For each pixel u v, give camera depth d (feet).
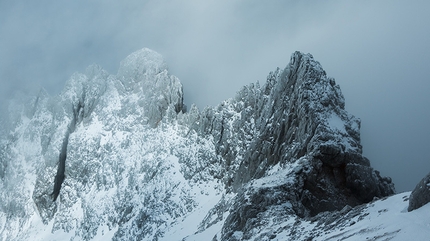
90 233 588.91
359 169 344.69
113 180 638.53
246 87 547.49
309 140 371.97
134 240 506.07
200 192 515.50
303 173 348.59
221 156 524.93
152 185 561.02
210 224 410.31
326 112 379.14
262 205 334.85
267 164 412.77
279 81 436.76
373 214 205.77
